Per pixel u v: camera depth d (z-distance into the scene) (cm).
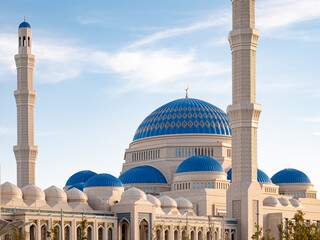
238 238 17825
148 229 15700
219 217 17925
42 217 13900
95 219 15050
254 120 18138
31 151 19650
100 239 15450
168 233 16375
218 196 19838
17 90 19988
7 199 14662
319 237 13500
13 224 5294
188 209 18638
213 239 17350
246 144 18050
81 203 16038
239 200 17975
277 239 18588
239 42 18300
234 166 18262
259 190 18150
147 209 15750
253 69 18362
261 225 18088
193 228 17050
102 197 16688
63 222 14325
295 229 14450
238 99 18200
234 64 18425
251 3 18675
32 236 13988
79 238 14862
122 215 15700
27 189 15212
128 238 15588
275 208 19462
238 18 18575
